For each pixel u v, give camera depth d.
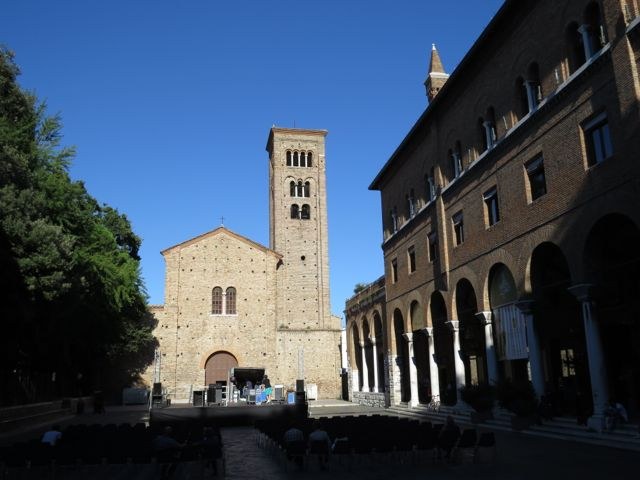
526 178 24.69
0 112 33.06
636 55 18.05
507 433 23.30
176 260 58.41
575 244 20.98
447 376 38.38
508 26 26.19
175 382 55.72
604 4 19.47
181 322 57.12
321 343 60.84
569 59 21.91
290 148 67.81
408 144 40.03
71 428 21.52
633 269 21.09
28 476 14.15
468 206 30.30
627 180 18.33
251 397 44.53
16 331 31.48
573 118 21.39
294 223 65.38
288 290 62.94
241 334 57.94
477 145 29.55
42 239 29.83
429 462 17.00
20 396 36.28
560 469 14.93
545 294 25.28
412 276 39.22
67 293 34.19
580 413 21.34
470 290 33.06
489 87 28.22
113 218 58.19
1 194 29.16
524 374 28.67
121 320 51.66
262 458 20.34
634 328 22.88
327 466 17.17
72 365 51.28
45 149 36.88
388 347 44.38
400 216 42.59
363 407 48.03
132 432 19.61
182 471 15.82
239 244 60.06
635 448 17.28
